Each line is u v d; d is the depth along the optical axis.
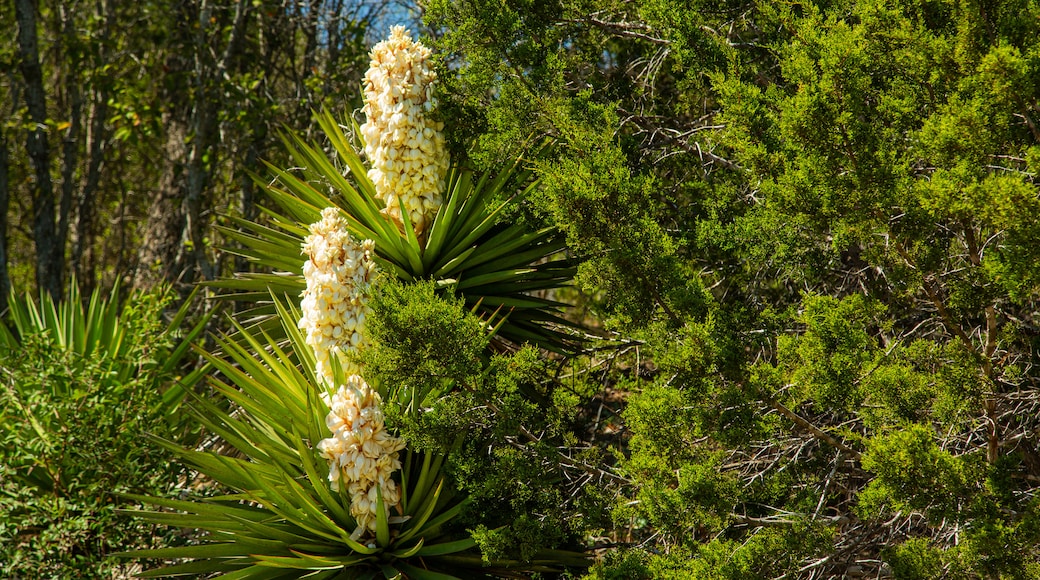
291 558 3.51
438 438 3.47
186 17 8.87
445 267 4.55
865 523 3.47
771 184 3.04
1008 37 2.84
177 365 6.43
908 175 3.11
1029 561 2.82
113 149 12.80
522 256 4.73
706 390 3.10
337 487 3.51
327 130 5.20
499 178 4.62
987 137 2.76
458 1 4.34
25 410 4.76
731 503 3.09
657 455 3.23
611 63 5.53
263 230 4.93
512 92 4.16
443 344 3.30
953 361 3.09
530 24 4.46
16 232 14.30
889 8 3.25
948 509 2.76
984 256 3.20
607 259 3.22
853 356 2.98
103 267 12.51
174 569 3.78
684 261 3.99
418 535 3.73
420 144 4.44
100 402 4.82
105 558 4.66
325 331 3.67
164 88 9.58
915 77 3.24
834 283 4.45
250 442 4.01
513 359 3.62
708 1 4.40
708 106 5.01
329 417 3.46
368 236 4.59
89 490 4.71
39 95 9.26
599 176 3.21
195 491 5.00
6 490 4.63
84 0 11.20
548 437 4.08
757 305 4.32
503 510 3.69
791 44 3.56
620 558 3.40
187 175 8.64
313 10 8.73
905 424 2.93
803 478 3.63
